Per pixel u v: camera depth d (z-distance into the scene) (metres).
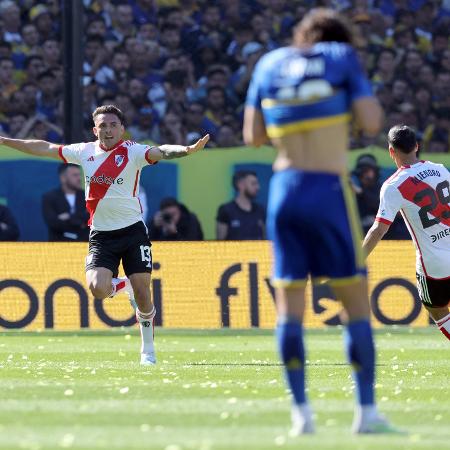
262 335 46.38
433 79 67.88
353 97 15.74
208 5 66.81
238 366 30.33
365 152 59.72
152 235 57.28
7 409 18.81
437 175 29.09
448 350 37.47
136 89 64.00
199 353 36.06
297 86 15.73
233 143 64.38
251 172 57.59
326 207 15.59
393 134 29.03
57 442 14.73
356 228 15.91
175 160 58.72
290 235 15.86
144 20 65.44
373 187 59.41
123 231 30.97
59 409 18.84
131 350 37.25
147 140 63.53
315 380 25.64
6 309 48.59
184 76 65.19
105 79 63.81
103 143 30.78
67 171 56.03
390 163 59.91
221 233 57.53
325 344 40.56
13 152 57.34
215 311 49.66
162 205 57.12
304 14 68.38
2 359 32.56
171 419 17.45
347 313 16.25
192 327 49.50
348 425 16.94
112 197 30.75
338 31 16.41
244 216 57.59
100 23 64.50
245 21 67.12
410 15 68.94
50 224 55.78
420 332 47.50
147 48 65.00
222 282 49.75
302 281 15.99
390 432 15.77
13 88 62.75
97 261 31.02
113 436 15.35
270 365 30.78
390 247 49.81
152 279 49.53
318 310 49.44
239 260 49.75
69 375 26.69
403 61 67.69
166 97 64.50
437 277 29.34
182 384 24.23
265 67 16.22
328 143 15.73
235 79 65.88
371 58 67.38
